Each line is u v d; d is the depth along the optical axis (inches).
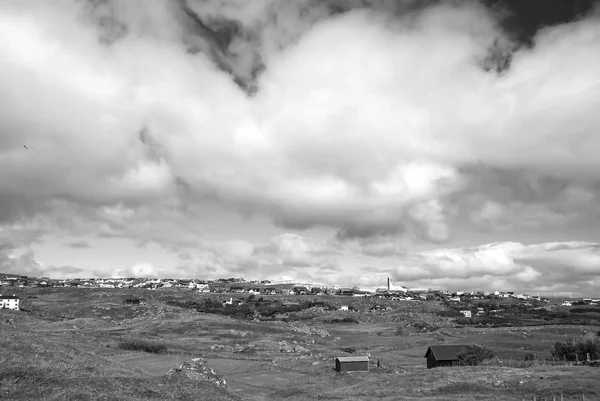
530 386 2775.6
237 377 3981.3
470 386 2930.6
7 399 1238.9
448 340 6934.1
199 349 5812.0
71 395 1362.0
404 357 5526.6
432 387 3024.1
